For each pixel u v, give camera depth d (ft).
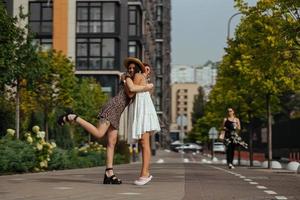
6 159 56.80
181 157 231.91
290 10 73.31
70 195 32.09
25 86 86.22
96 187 36.94
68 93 112.16
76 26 189.47
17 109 86.63
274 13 75.41
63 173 56.08
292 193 37.17
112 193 33.40
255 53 78.02
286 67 81.87
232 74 125.08
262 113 131.95
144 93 37.99
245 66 99.45
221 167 85.46
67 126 111.96
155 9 362.33
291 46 74.13
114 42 189.37
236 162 150.92
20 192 33.55
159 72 385.70
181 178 48.75
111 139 38.63
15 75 73.46
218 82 150.71
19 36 80.48
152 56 317.22
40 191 34.12
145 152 38.93
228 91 128.67
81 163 81.51
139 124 37.83
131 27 214.48
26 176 49.32
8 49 69.62
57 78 110.73
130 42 214.48
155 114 38.50
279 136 165.99
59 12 188.65
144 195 32.71
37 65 83.66
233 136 76.59
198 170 67.92
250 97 126.82
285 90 101.81
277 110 133.39
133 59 37.63
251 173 60.80
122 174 53.72
